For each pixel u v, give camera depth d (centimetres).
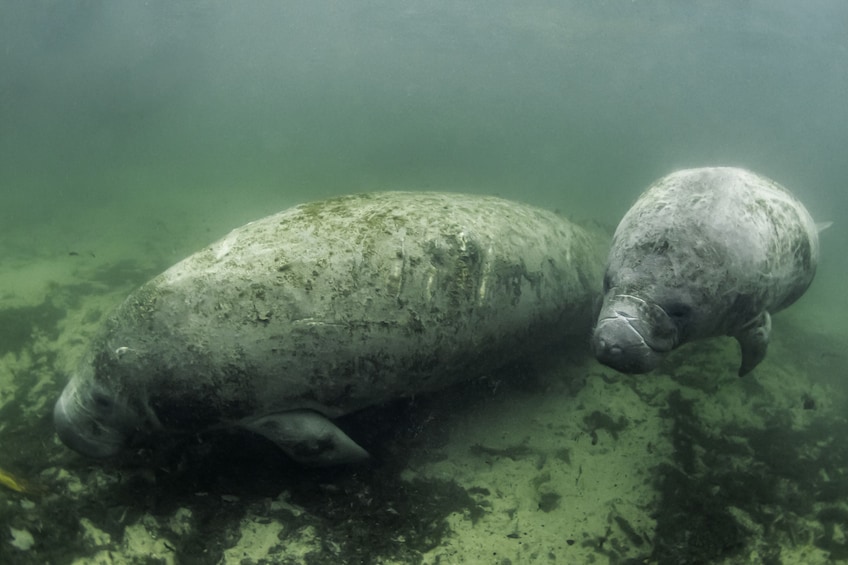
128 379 335
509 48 4006
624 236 349
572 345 522
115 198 1353
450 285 376
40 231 1001
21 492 355
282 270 339
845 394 500
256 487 372
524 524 356
